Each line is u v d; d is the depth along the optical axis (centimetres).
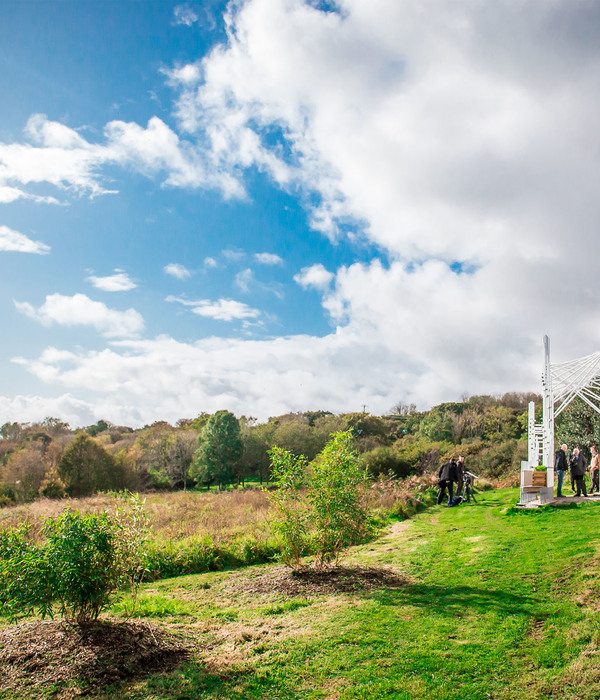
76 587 557
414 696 472
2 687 467
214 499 2250
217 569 1062
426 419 5322
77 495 3841
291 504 959
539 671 501
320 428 5400
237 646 599
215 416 4931
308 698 481
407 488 2175
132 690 482
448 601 712
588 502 1388
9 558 553
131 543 616
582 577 737
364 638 599
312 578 884
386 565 969
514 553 937
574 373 1964
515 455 3088
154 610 723
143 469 4934
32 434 6300
